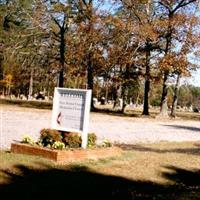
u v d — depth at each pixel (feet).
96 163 38.34
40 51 157.79
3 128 64.13
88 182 32.65
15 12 157.69
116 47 141.69
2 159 35.99
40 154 37.88
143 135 71.10
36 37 155.63
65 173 34.19
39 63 159.94
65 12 148.15
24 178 31.76
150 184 34.68
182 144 59.41
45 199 27.58
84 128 40.14
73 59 149.69
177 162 42.86
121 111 160.66
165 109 143.43
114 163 39.29
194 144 60.54
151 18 139.64
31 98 265.75
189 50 137.08
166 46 138.51
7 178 31.27
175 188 33.68
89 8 143.84
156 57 139.95
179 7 137.90
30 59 160.25
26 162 35.60
